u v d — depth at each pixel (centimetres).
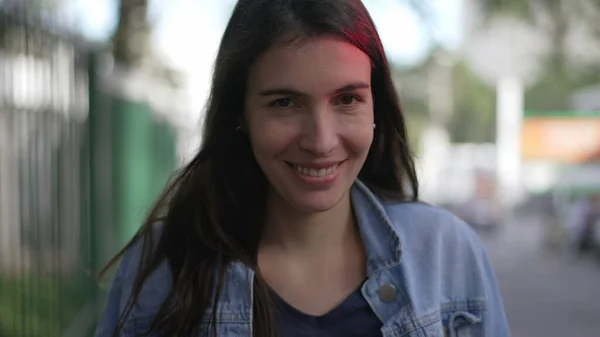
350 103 141
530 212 2908
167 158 980
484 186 2458
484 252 169
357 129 141
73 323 384
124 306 159
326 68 135
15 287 282
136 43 811
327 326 150
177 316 151
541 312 891
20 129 291
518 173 2430
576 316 864
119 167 578
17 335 280
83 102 423
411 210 166
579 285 1134
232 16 148
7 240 279
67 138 375
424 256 160
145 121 732
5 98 273
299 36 135
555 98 3131
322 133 137
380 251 157
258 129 142
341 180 144
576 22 1250
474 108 3853
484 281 163
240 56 141
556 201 1748
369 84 143
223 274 152
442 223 165
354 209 161
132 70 666
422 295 155
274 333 147
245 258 153
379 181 173
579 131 1684
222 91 150
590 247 1496
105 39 732
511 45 1441
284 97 138
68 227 379
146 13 780
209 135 159
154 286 158
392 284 155
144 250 162
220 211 160
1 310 271
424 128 3412
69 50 377
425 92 3288
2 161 274
